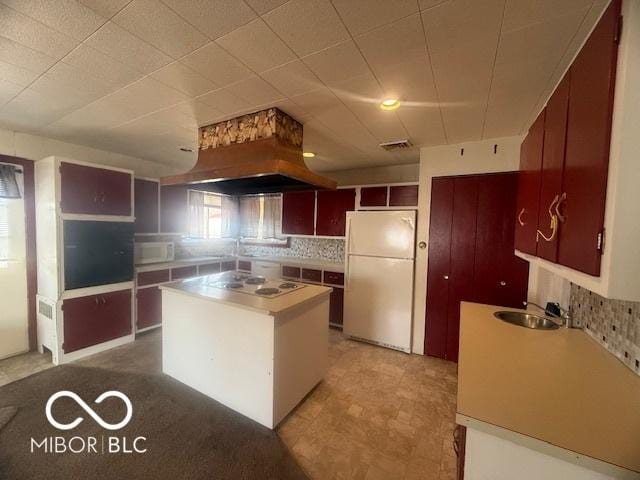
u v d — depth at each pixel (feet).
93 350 9.67
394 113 7.10
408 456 5.67
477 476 2.90
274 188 9.13
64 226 8.81
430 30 4.10
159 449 5.67
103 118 7.84
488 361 4.05
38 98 6.65
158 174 13.32
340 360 9.79
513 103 6.41
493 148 9.05
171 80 5.73
